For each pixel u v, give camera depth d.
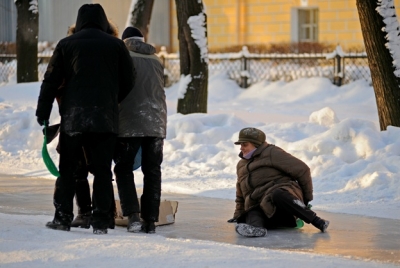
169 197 16.23
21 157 22.09
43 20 57.25
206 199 16.02
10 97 29.14
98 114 11.31
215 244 10.60
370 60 20.50
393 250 11.20
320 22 51.69
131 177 12.28
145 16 33.06
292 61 43.84
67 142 11.54
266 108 36.16
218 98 43.03
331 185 16.72
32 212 14.36
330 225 13.19
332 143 18.78
